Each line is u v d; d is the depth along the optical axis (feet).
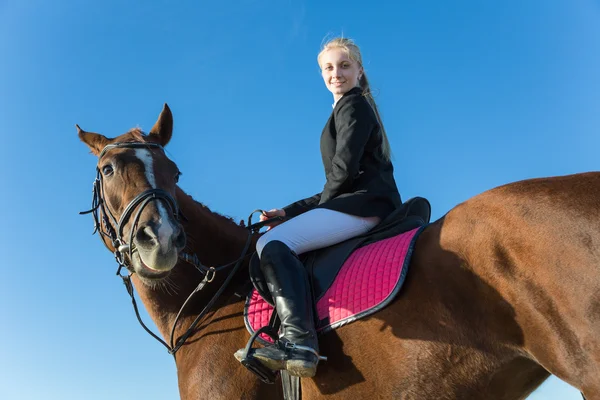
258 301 9.59
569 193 7.36
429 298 8.08
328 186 9.91
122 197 9.59
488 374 7.65
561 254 6.97
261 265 9.27
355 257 9.27
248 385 9.15
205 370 9.45
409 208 10.03
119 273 10.31
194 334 10.00
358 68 11.53
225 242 10.73
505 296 7.45
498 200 7.91
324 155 10.53
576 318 6.72
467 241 7.99
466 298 7.82
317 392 8.67
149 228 8.86
